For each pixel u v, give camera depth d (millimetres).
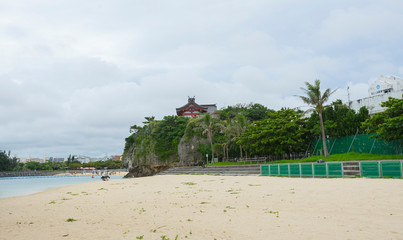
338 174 26750
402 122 31609
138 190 22719
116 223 10109
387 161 23094
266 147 50469
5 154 142500
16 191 36656
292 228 7984
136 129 102938
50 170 164500
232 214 10711
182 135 84125
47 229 9578
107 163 185000
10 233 9148
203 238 7473
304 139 50938
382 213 9484
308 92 42969
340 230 7500
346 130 44125
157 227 9125
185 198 16219
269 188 19141
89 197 19328
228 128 61594
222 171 44875
